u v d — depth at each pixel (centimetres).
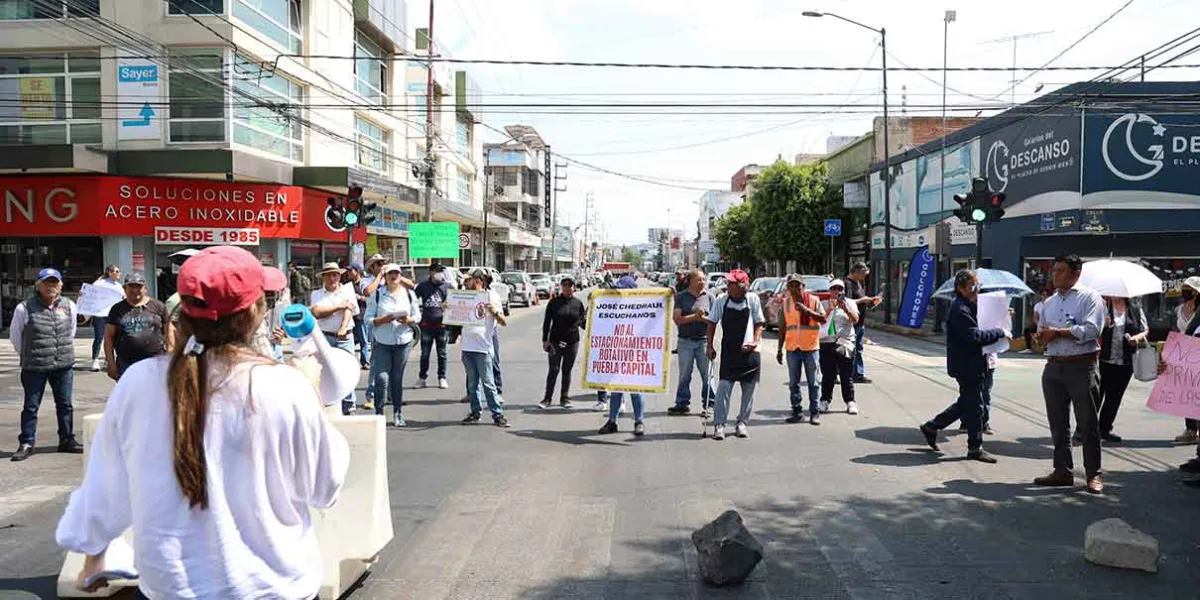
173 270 2117
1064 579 482
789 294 981
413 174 3472
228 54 2156
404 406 1100
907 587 469
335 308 956
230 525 224
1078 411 678
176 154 2105
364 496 448
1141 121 1989
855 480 711
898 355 1767
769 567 502
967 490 679
